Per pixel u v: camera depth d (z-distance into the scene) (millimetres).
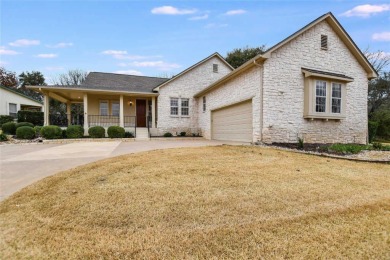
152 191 3529
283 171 4910
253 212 2834
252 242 2146
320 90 9898
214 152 7203
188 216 2703
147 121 16406
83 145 10250
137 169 4871
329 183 4141
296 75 9805
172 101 16688
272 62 9383
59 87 13617
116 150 8359
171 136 15781
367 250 2055
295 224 2516
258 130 9414
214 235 2264
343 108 10359
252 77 9961
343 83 10375
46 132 12102
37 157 6770
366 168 5434
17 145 10234
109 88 15227
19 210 2863
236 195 3414
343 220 2635
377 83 21781
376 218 2699
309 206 3049
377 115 19578
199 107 17016
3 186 3916
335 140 10523
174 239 2189
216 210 2879
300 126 9820
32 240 2176
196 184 3895
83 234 2281
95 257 1921
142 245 2090
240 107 11242
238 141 11430
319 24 10359
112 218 2645
